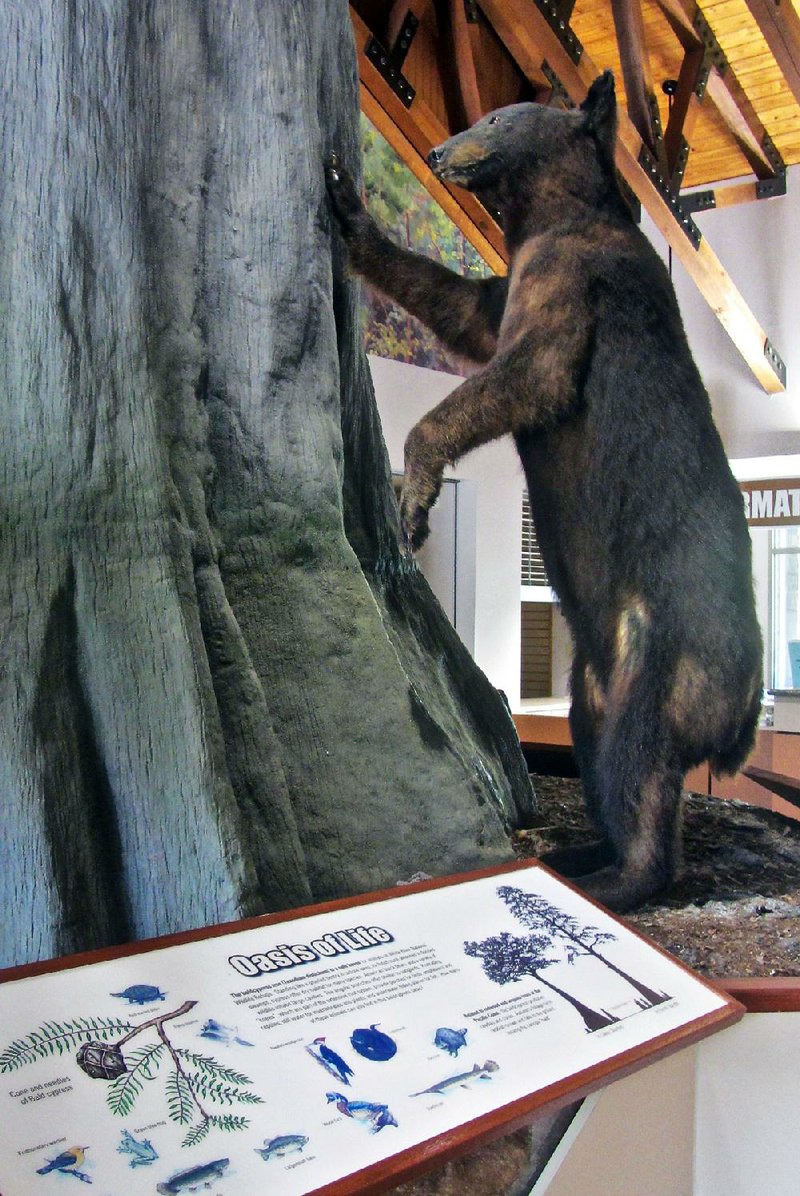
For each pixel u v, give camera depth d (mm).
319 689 2434
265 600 2426
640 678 2691
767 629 7551
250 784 2211
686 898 2844
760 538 7645
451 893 1886
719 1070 1920
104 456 2025
